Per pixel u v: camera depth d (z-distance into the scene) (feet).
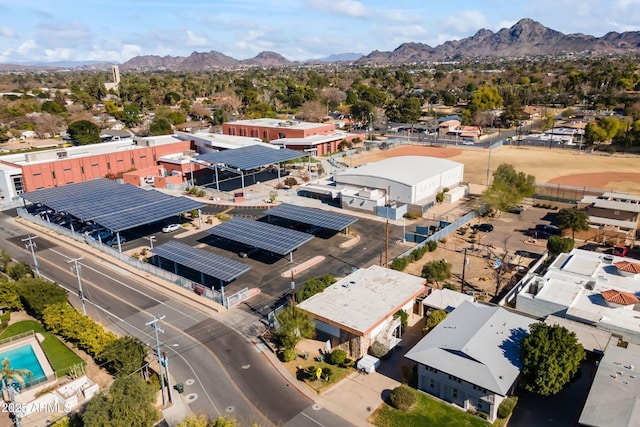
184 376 131.54
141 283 191.62
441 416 115.14
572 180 331.36
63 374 132.05
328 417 115.34
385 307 148.66
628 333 132.77
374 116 605.31
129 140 405.80
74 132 467.93
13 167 314.35
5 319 162.09
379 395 123.13
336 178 300.61
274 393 124.36
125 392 106.32
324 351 143.43
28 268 191.31
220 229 223.71
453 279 186.70
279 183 332.39
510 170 274.57
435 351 123.65
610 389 106.93
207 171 367.45
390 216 261.24
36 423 114.32
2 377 125.70
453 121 575.79
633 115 519.19
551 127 531.91
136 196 264.11
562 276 169.17
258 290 181.06
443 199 290.35
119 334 153.17
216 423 99.14
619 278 165.78
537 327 119.44
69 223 263.49
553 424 111.75
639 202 240.73
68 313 150.82
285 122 477.77
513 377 112.98
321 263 205.57
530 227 245.65
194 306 171.63
